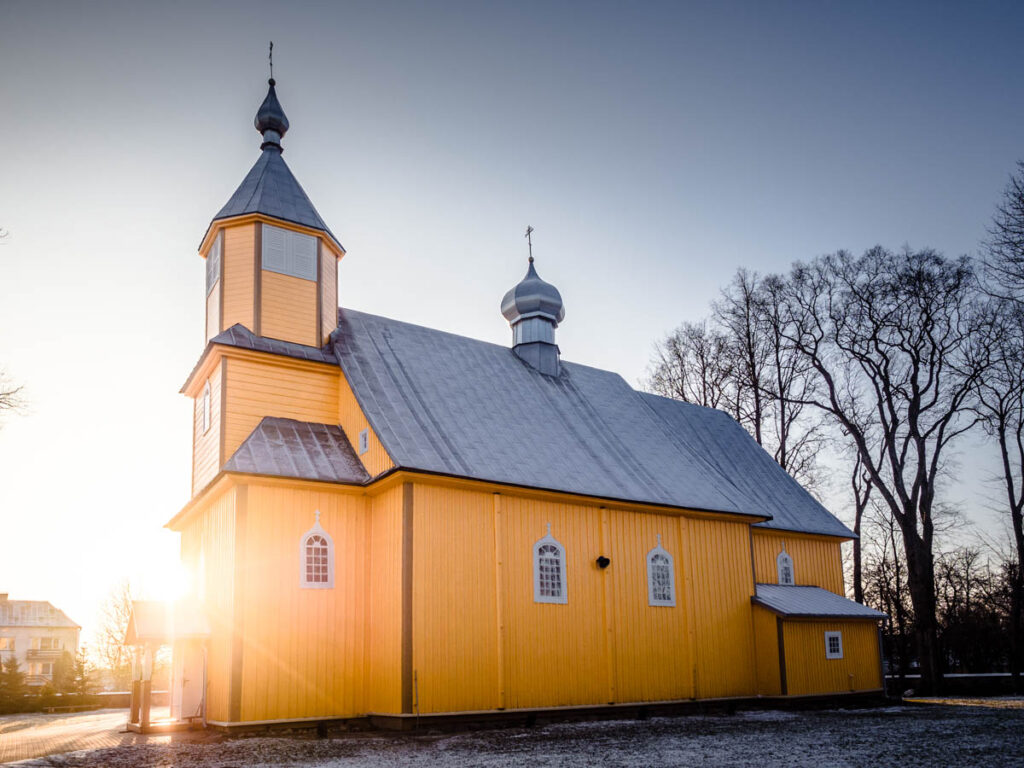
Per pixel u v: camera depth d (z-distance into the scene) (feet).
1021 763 53.67
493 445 89.61
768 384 154.51
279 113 101.24
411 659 74.08
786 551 118.62
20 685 153.99
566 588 86.74
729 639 100.32
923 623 132.57
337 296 98.17
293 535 77.71
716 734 72.79
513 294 114.01
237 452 78.59
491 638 79.77
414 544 76.84
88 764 56.75
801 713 93.86
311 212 96.32
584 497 89.25
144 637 72.23
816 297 149.48
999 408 135.13
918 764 53.93
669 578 96.58
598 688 86.38
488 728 77.20
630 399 119.03
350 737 71.00
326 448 84.94
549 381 110.01
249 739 68.80
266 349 87.30
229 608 73.72
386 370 92.68
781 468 133.28
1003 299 124.67
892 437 139.23
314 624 76.59
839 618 107.14
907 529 134.72
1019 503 136.98
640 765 55.36
